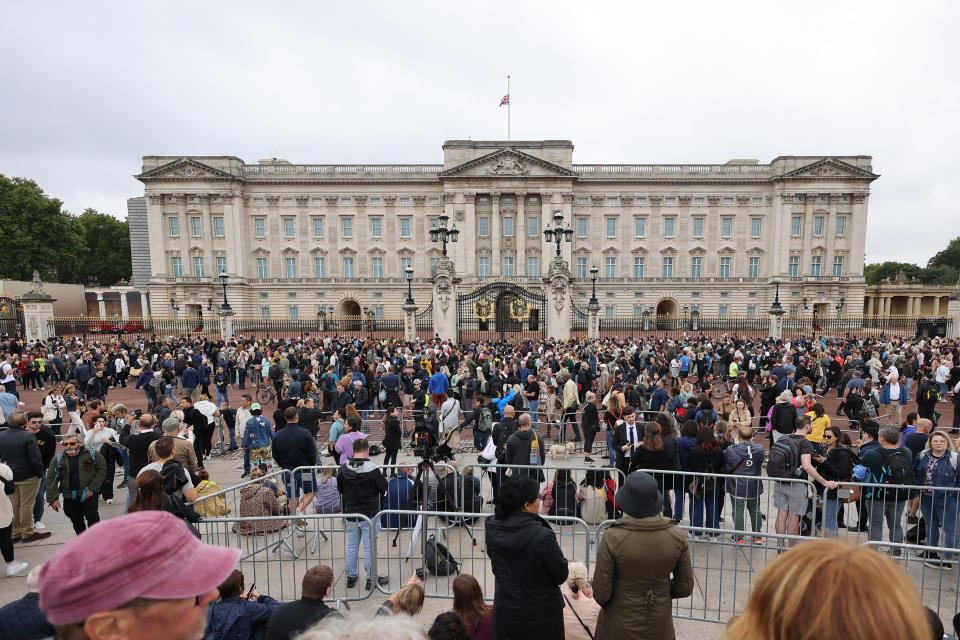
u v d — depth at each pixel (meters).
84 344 40.56
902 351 28.58
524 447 9.77
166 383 21.14
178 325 62.69
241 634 5.05
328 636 2.24
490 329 49.41
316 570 4.84
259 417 13.13
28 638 3.73
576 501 9.08
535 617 4.57
